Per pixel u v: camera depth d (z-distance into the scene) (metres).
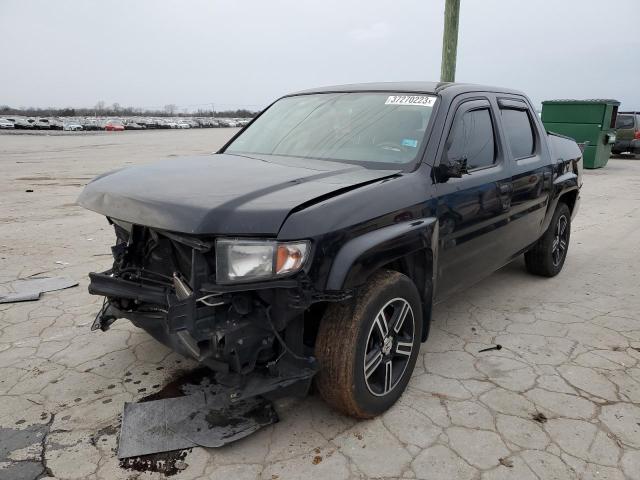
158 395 2.96
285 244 2.20
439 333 3.90
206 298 2.24
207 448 2.51
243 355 2.30
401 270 2.94
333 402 2.64
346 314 2.51
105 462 2.41
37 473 2.34
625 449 2.57
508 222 3.93
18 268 5.26
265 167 3.00
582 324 4.09
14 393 2.98
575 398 3.01
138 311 2.79
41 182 12.53
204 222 2.18
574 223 8.05
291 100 4.18
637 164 17.89
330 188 2.50
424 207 2.88
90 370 3.25
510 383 3.17
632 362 3.46
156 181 2.69
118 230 3.19
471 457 2.49
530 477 2.37
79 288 4.70
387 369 2.78
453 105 3.37
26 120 74.19
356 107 3.62
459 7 8.06
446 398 3.00
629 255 6.18
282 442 2.58
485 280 5.18
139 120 90.88
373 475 2.36
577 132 15.47
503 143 3.91
